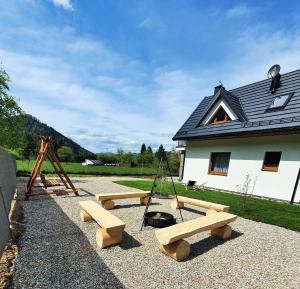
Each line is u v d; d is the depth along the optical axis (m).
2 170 5.02
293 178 7.67
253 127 8.73
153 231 4.31
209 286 2.53
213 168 11.24
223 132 9.78
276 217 5.62
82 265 2.87
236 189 9.66
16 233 3.83
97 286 2.42
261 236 4.33
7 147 11.49
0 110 10.48
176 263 3.06
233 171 9.85
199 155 11.80
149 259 3.13
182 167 14.15
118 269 2.81
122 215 5.46
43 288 2.33
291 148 7.76
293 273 2.93
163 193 8.81
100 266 2.86
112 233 3.52
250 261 3.24
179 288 2.46
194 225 3.60
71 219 4.84
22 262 2.87
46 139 7.35
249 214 5.89
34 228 4.20
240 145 9.61
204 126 11.55
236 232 4.54
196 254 3.41
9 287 2.33
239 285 2.58
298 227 4.86
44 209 5.69
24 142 12.43
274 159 8.56
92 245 3.51
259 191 8.73
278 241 4.09
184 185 11.78
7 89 10.96
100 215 3.96
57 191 8.05
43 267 2.77
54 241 3.61
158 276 2.70
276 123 7.97
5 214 3.58
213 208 5.41
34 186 9.21
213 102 11.09
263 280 2.72
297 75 9.34
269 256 3.43
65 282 2.46
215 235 4.22
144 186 10.64
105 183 11.77
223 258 3.30
